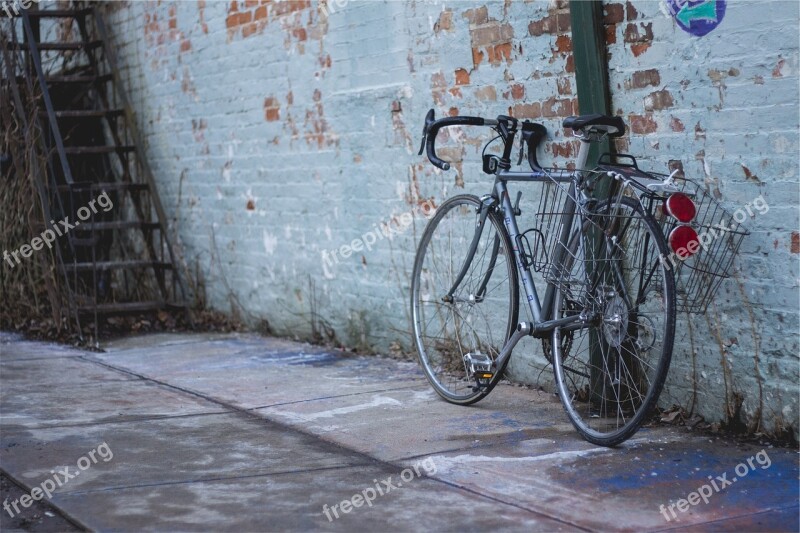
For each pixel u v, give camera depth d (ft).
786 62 11.34
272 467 11.75
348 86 19.19
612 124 12.30
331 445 12.68
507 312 15.69
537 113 15.01
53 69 28.73
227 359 19.16
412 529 9.56
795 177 11.35
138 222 24.53
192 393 16.08
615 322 12.07
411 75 17.43
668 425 12.83
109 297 26.37
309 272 20.77
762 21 11.56
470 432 13.02
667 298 11.24
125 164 26.09
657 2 12.79
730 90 12.00
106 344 21.39
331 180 19.80
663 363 11.28
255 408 14.87
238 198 22.86
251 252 22.59
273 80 21.21
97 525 9.86
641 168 13.26
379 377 16.84
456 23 16.34
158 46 25.26
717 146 12.21
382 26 18.04
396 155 18.01
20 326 23.31
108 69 27.30
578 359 14.02
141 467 11.86
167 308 23.73
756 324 11.93
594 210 12.39
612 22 13.44
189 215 24.85
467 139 16.39
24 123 23.30
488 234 14.71
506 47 15.43
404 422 13.70
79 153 26.27
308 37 20.01
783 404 11.71
